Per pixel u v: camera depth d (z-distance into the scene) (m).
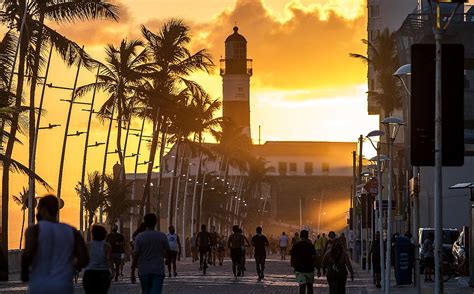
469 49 61.44
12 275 55.91
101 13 59.84
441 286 23.89
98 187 77.62
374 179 53.62
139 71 95.19
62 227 16.11
